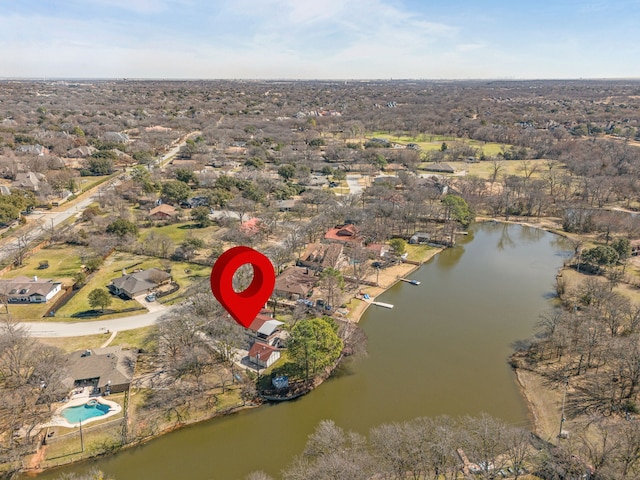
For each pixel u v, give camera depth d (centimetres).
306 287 8956
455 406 6009
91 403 5788
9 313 8038
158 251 10806
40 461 4956
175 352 6756
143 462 5075
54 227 12269
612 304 7331
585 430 5369
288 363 6662
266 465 5056
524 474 4556
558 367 6700
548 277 10331
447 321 8319
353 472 3988
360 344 7075
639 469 4322
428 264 11212
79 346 7012
